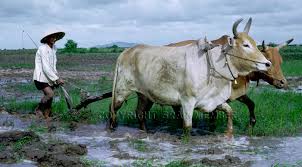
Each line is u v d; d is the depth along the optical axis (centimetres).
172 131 948
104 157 731
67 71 2438
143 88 880
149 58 859
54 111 1108
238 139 867
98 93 1435
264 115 1023
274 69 875
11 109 1155
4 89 1595
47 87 1018
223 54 811
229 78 816
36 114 1048
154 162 701
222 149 791
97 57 3928
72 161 679
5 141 802
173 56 831
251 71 813
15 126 968
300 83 1909
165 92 845
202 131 941
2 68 2595
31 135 823
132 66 888
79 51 4991
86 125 991
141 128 941
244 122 971
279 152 775
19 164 686
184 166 673
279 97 1334
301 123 1006
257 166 689
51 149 758
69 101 1030
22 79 1997
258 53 795
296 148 804
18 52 4450
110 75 2203
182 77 818
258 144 832
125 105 1144
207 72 809
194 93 812
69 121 1011
